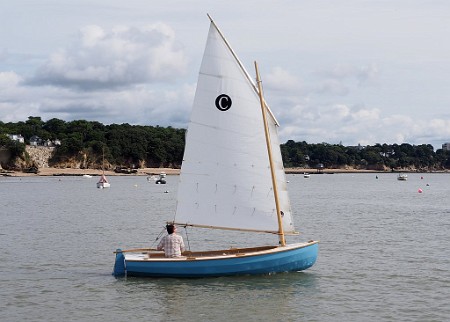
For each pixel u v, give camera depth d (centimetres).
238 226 2814
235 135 2798
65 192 13062
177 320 2150
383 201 10031
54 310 2286
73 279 2827
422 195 12306
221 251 2892
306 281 2752
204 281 2702
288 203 2831
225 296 2459
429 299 2453
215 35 2777
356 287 2659
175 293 2508
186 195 2831
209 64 2792
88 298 2455
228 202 2816
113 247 3991
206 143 2814
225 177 2811
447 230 5153
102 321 2144
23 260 3400
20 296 2500
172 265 2727
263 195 2800
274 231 2806
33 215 6756
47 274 2967
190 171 2827
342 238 4544
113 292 2541
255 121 2789
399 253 3691
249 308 2295
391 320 2156
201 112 2811
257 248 2894
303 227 5462
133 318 2178
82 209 7819
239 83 2781
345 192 13875
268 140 2777
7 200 9912
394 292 2575
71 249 3869
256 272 2783
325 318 2177
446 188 16625
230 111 2792
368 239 4462
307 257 2847
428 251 3784
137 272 2762
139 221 6034
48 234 4756
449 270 3078
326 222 5994
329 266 3166
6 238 4456
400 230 5162
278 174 2808
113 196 11394
